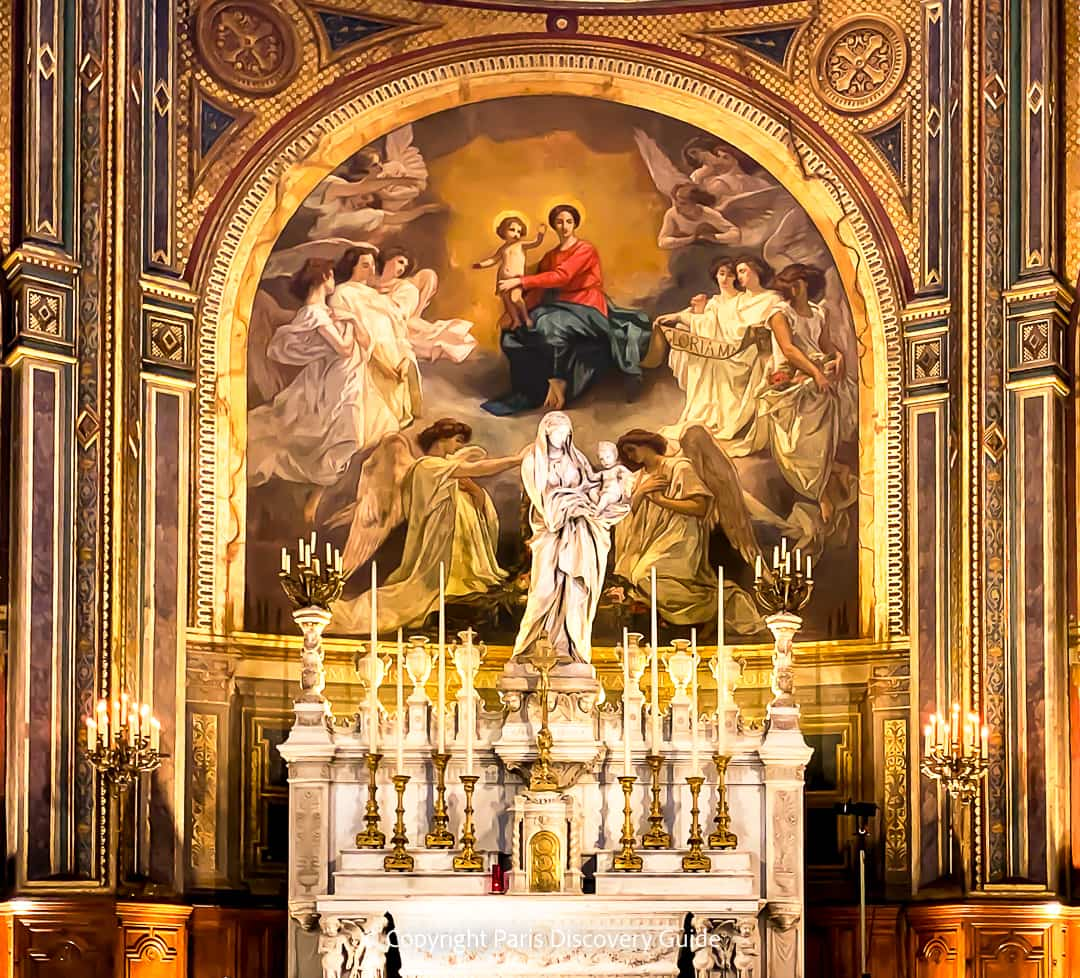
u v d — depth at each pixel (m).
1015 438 21.23
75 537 20.14
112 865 19.86
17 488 19.95
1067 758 20.86
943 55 22.36
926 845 21.09
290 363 22.34
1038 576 20.92
